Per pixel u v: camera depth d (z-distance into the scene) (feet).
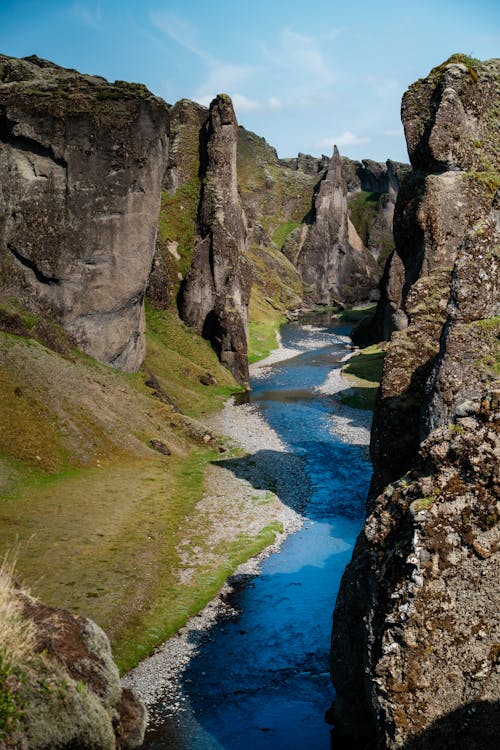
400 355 96.68
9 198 205.46
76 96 208.33
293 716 81.92
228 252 310.45
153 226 225.56
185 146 336.90
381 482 94.07
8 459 150.00
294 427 231.50
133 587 110.93
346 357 364.99
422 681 51.13
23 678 36.47
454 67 161.17
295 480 178.29
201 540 135.13
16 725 34.78
